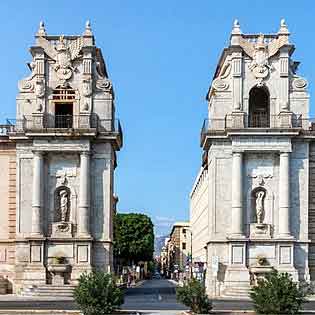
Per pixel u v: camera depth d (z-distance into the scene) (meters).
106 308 42.28
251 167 70.31
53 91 71.62
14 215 70.94
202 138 74.00
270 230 69.50
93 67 71.88
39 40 72.12
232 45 71.38
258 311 42.97
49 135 69.50
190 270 95.94
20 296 67.00
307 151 70.50
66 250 69.12
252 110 72.31
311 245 70.19
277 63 71.81
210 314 44.56
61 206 70.06
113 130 72.12
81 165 69.75
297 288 45.41
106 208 70.19
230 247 68.81
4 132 71.69
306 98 71.25
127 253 155.25
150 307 53.41
